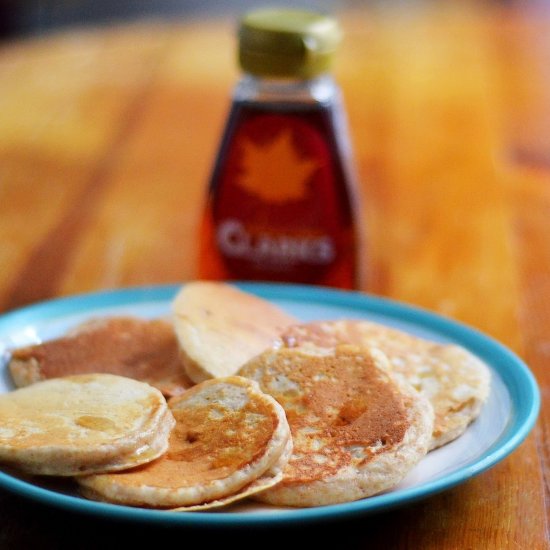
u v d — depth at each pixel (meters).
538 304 0.71
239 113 0.68
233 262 0.69
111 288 0.71
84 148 0.88
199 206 0.81
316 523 0.51
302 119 0.67
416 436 0.54
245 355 0.58
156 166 0.86
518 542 0.54
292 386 0.56
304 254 0.68
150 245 0.76
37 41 1.12
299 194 0.68
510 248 0.76
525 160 0.88
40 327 0.62
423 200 0.82
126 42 1.11
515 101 0.99
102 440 0.53
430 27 1.25
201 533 0.54
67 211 0.79
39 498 0.52
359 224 0.69
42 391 0.56
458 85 1.02
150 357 0.59
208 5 1.98
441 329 0.62
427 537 0.54
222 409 0.54
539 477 0.57
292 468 0.53
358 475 0.53
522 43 1.18
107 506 0.51
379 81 1.02
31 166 0.84
